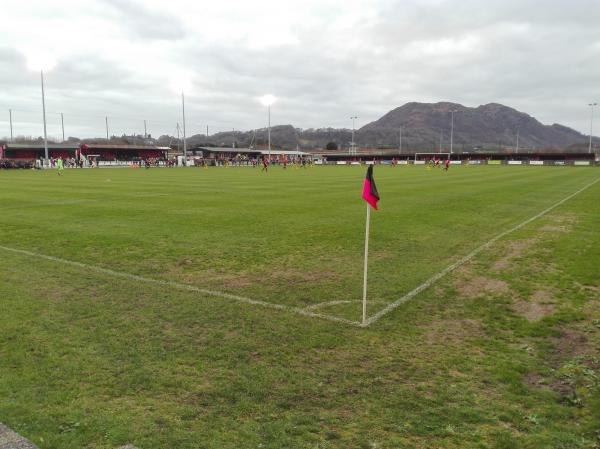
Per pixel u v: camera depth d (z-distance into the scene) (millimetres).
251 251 9844
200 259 9078
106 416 3562
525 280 7629
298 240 11086
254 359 4617
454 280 7645
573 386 4062
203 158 85000
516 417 3572
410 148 172625
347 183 32281
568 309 6191
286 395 3906
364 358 4660
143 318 5770
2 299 6500
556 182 33031
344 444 3223
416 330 5449
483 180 35406
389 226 13133
